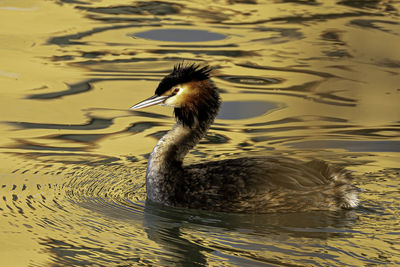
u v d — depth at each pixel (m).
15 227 11.02
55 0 25.11
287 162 11.86
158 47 20.31
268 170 11.62
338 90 17.33
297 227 10.80
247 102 16.53
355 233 10.52
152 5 24.89
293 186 11.34
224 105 16.36
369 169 12.93
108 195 12.20
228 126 15.28
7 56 19.30
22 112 15.90
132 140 14.58
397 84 17.67
